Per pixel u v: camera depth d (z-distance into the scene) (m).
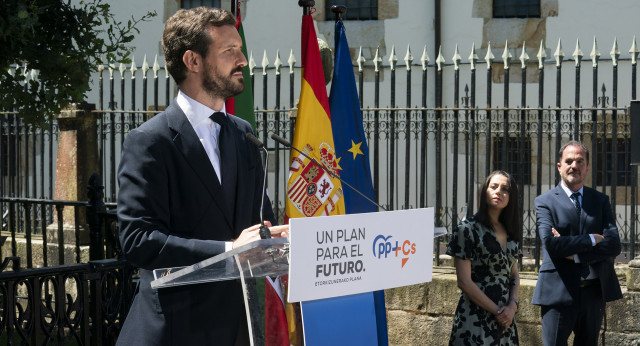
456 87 7.06
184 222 2.45
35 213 8.45
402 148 11.95
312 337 2.53
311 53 4.89
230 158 2.53
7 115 8.55
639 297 6.29
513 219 5.17
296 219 2.23
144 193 2.36
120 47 5.20
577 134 6.71
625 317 6.35
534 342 6.54
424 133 7.12
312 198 4.84
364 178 5.11
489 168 6.99
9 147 8.62
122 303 4.78
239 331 2.60
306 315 2.54
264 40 13.05
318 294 2.32
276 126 7.43
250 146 2.66
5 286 4.11
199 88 2.50
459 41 12.55
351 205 5.05
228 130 2.57
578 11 12.09
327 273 2.34
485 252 5.07
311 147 4.84
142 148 2.39
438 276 6.87
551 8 12.21
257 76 13.05
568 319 5.62
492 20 12.43
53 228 8.14
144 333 2.44
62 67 4.93
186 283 2.21
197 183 2.44
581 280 5.61
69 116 7.98
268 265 2.38
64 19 4.90
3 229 8.91
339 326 2.62
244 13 13.12
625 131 7.64
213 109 2.53
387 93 12.81
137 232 2.32
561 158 5.82
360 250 2.43
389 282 2.54
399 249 2.56
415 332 6.93
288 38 12.97
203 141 2.51
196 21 2.47
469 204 7.10
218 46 2.47
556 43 12.20
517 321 6.60
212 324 2.46
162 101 13.14
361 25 12.90
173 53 2.50
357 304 2.70
